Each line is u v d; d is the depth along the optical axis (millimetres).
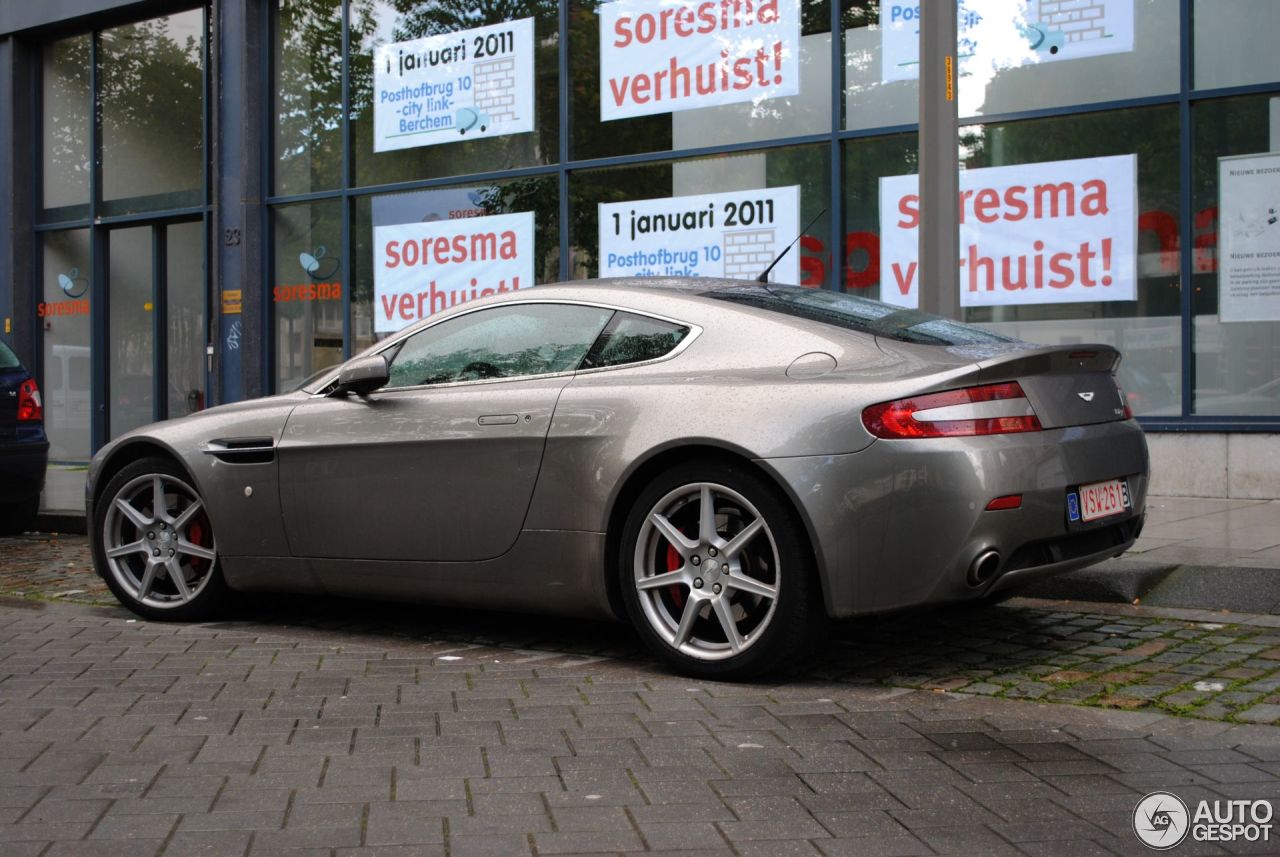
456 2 11711
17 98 14594
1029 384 4023
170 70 13719
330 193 12484
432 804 2943
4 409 8273
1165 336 8703
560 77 11109
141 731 3611
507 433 4555
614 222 10836
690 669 4203
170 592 5609
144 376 14086
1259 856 2580
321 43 12602
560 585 4484
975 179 9266
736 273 10258
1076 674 4145
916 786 3041
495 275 11531
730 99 10250
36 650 4848
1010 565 3922
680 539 4207
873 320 4457
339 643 4977
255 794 3029
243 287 12789
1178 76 8641
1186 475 8602
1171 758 3242
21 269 14680
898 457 3818
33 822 2838
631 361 4492
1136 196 8766
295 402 5250
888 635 4840
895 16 9516
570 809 2896
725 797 2973
